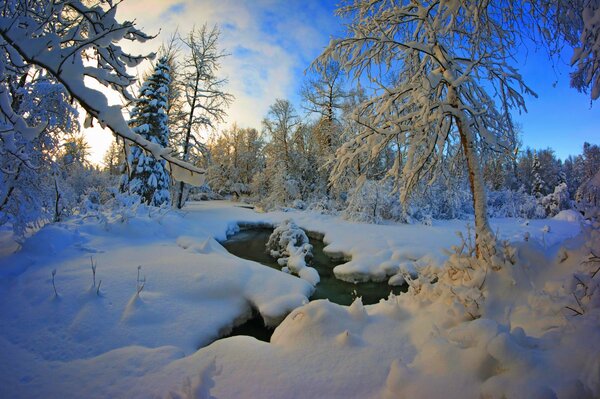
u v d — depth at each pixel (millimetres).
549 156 45094
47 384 3369
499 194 25734
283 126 29516
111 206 12047
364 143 6777
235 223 18969
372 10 7145
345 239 13781
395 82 7988
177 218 12516
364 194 17859
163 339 4762
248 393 2986
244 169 44156
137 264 7070
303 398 2922
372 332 4113
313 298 8016
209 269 7121
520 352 2523
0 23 1922
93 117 2199
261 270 7836
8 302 5090
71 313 4887
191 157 21812
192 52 20891
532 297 3887
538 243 5188
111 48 2684
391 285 9406
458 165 7918
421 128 6113
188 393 2037
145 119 17984
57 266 6562
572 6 4859
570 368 2350
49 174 8625
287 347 3781
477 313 4012
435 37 5863
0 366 3645
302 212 22406
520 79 6621
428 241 12594
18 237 7848
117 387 3258
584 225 4254
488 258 4922
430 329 3982
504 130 7062
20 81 6977
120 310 5152
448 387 2609
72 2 2211
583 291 3352
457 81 6016
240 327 6023
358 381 3141
